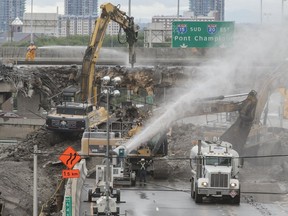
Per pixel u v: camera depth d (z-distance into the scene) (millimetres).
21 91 177750
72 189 77750
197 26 177375
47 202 92312
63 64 199875
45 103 175250
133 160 96938
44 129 134125
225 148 86312
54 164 114062
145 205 82188
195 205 83188
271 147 109250
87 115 125000
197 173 85312
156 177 99375
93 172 97188
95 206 76312
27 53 196000
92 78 132375
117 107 128000
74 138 128750
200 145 85938
